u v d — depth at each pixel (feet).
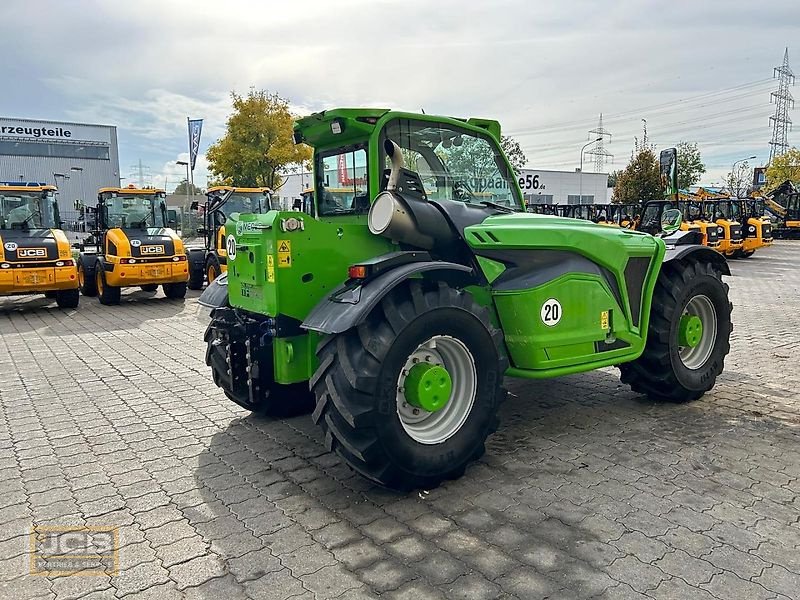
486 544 9.15
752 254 66.90
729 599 7.79
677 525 9.61
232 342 13.26
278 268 11.07
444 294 10.84
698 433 13.58
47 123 153.69
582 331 13.08
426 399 10.72
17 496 11.09
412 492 10.89
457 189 13.79
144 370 20.18
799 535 9.30
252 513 10.28
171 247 37.50
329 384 10.09
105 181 162.50
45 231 36.01
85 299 40.55
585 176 137.08
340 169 13.71
